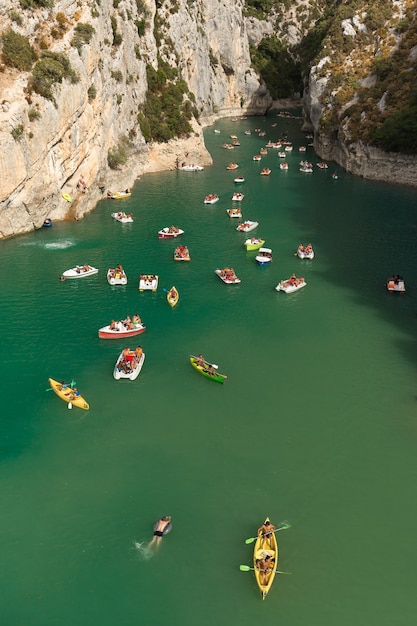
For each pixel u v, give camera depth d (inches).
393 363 1857.8
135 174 3875.5
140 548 1198.3
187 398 1663.4
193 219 3134.8
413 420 1599.4
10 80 2620.6
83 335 1947.6
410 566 1178.6
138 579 1135.6
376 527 1264.8
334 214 3319.4
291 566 1168.8
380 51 5147.6
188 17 5329.7
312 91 5398.6
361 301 2262.6
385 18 5462.6
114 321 1991.9
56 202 2903.5
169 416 1588.3
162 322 2053.4
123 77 3732.8
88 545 1202.6
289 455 1461.6
